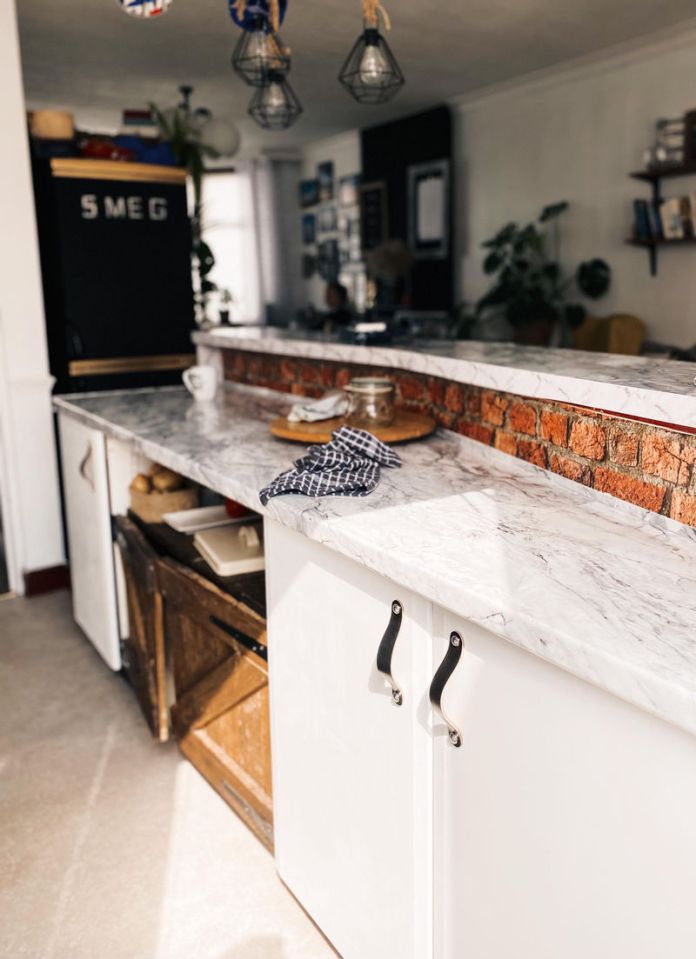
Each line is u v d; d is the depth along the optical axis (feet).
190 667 6.95
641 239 17.70
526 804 3.47
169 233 12.95
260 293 30.25
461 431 6.53
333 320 22.76
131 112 15.29
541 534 4.28
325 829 5.11
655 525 4.38
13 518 11.75
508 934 3.70
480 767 3.72
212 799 7.02
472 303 22.88
